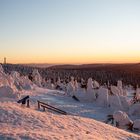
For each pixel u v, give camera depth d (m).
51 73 135.88
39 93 52.50
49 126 20.56
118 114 31.91
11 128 18.19
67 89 58.94
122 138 22.31
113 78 134.38
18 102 28.36
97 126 24.83
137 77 131.50
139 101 51.56
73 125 22.91
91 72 159.50
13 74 56.75
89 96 52.97
